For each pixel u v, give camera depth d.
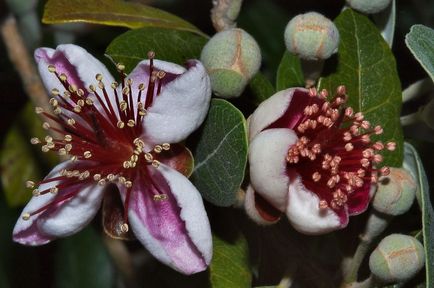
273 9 0.34
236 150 0.25
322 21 0.26
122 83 0.25
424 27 0.25
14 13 0.32
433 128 0.27
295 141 0.25
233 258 0.27
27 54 0.30
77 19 0.27
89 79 0.25
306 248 0.27
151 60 0.25
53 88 0.25
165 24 0.27
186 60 0.26
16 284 0.32
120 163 0.25
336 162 0.25
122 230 0.25
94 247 0.31
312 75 0.27
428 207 0.25
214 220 0.27
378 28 0.28
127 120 0.25
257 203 0.25
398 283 0.26
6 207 0.33
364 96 0.27
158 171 0.25
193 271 0.25
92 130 0.25
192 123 0.25
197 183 0.25
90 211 0.25
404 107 0.31
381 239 0.27
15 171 0.33
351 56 0.27
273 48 0.33
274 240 0.27
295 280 0.27
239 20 0.34
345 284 0.27
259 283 0.27
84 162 0.25
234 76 0.25
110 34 0.33
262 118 0.25
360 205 0.25
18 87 0.34
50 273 0.32
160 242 0.25
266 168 0.24
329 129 0.25
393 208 0.26
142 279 0.30
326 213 0.25
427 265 0.25
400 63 0.34
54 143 0.25
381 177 0.26
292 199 0.25
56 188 0.25
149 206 0.25
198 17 0.34
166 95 0.25
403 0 0.34
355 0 0.27
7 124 0.34
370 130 0.27
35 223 0.25
